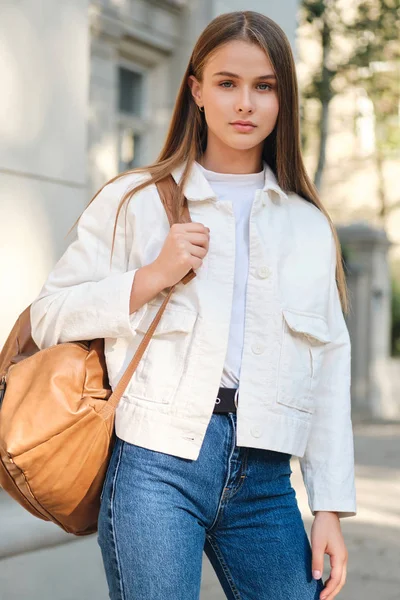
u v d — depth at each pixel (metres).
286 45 2.42
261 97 2.42
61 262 2.50
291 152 2.54
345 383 2.54
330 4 12.71
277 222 2.47
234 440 2.32
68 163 4.49
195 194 2.43
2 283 4.16
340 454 2.50
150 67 8.58
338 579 2.42
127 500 2.25
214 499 2.33
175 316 2.34
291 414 2.38
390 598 4.77
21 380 2.38
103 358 2.45
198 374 2.30
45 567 3.98
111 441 2.39
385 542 6.00
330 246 2.53
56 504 2.39
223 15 2.43
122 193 2.47
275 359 2.37
